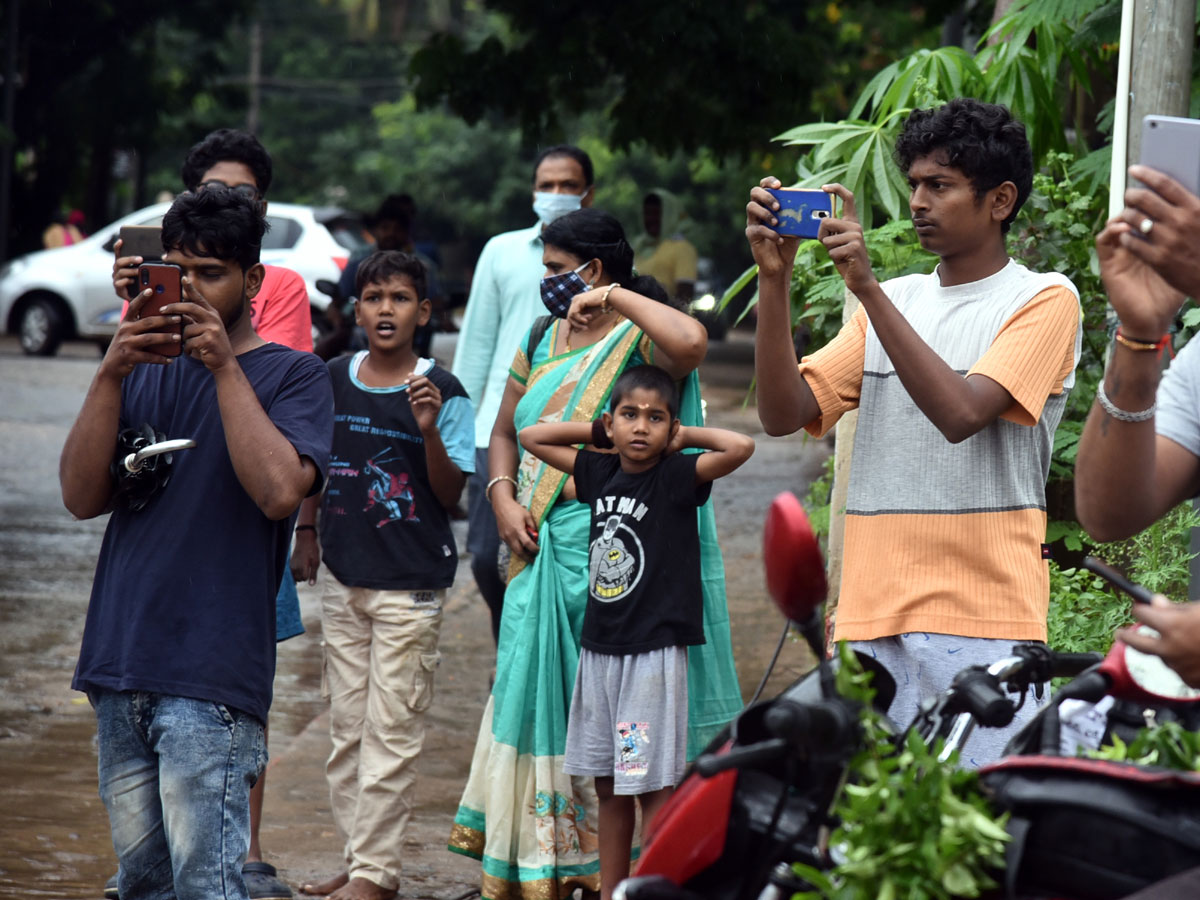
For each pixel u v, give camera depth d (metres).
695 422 6.03
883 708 3.56
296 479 4.63
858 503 4.82
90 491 4.66
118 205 58.28
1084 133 10.11
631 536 5.66
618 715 5.63
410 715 6.41
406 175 59.72
